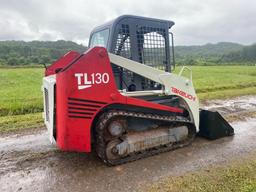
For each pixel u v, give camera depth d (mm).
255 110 7691
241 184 3215
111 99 3633
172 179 3422
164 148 4367
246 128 5820
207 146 4656
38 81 20328
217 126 4992
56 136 3660
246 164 3836
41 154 4359
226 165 3820
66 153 4391
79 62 3330
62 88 3328
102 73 3514
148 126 4262
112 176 3561
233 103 9000
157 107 4129
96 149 3850
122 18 4000
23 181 3473
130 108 3943
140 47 4188
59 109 3426
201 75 23297
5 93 11844
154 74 4137
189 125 4707
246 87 13852
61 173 3684
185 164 3891
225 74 24891
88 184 3369
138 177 3514
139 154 4109
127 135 3994
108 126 3756
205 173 3568
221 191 3061
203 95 10594
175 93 4363
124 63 3914
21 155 4328
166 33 4480
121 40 4039
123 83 4152
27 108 8023
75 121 3420
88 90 3434
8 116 7039
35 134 5453
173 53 4605
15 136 5324
